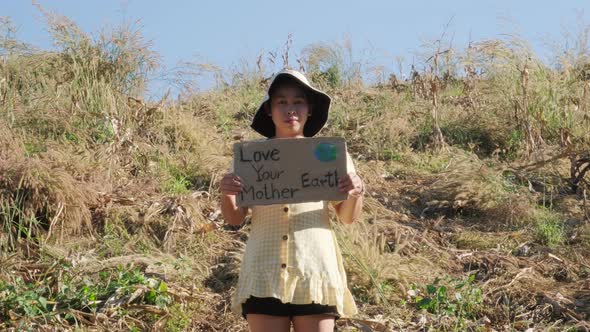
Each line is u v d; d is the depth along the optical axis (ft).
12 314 16.87
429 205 24.06
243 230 21.86
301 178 12.78
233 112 32.60
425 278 19.54
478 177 24.31
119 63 30.48
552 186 25.12
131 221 21.56
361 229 21.24
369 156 28.55
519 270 20.02
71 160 23.43
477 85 34.99
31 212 20.65
